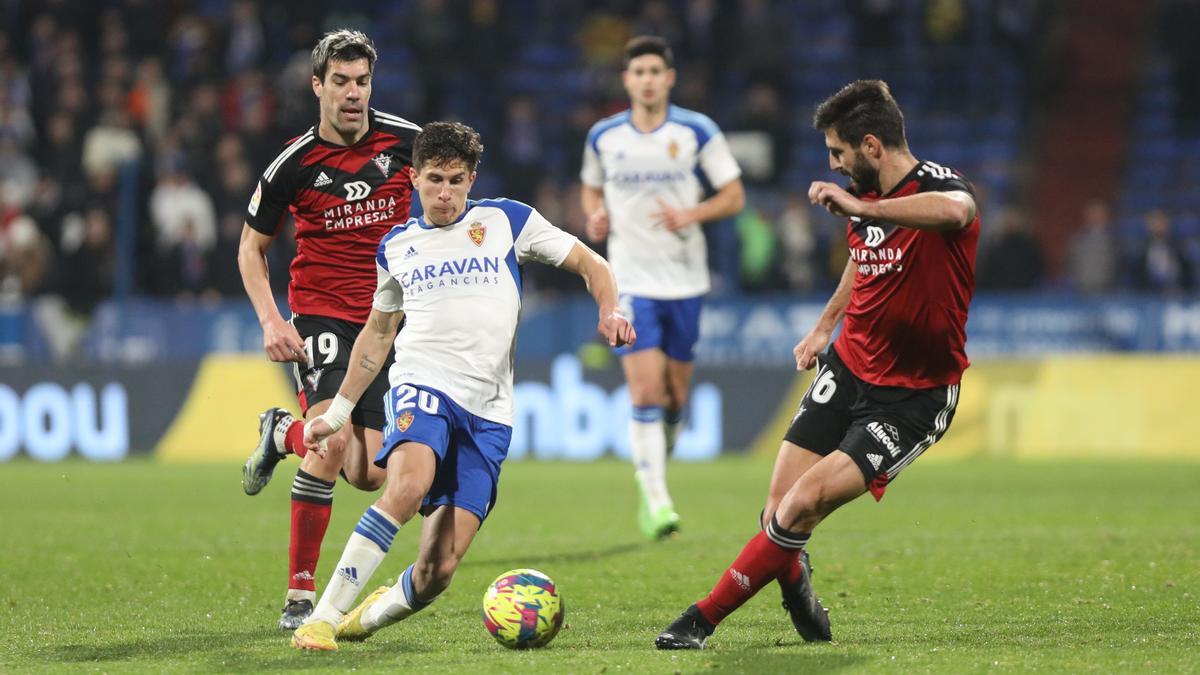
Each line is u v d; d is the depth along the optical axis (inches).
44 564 1126.4
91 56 3061.0
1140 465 2113.7
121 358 2447.1
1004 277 2488.9
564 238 781.3
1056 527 1336.1
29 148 2795.3
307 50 2738.7
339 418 774.5
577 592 973.8
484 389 761.6
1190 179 3358.8
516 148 2844.5
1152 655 714.8
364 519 745.6
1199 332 2380.7
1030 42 3408.0
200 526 1401.3
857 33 3110.2
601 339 2405.3
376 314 777.6
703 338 2434.8
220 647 768.9
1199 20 3420.3
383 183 912.3
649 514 1273.4
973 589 967.6
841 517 1445.6
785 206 2746.1
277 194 910.4
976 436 2320.4
